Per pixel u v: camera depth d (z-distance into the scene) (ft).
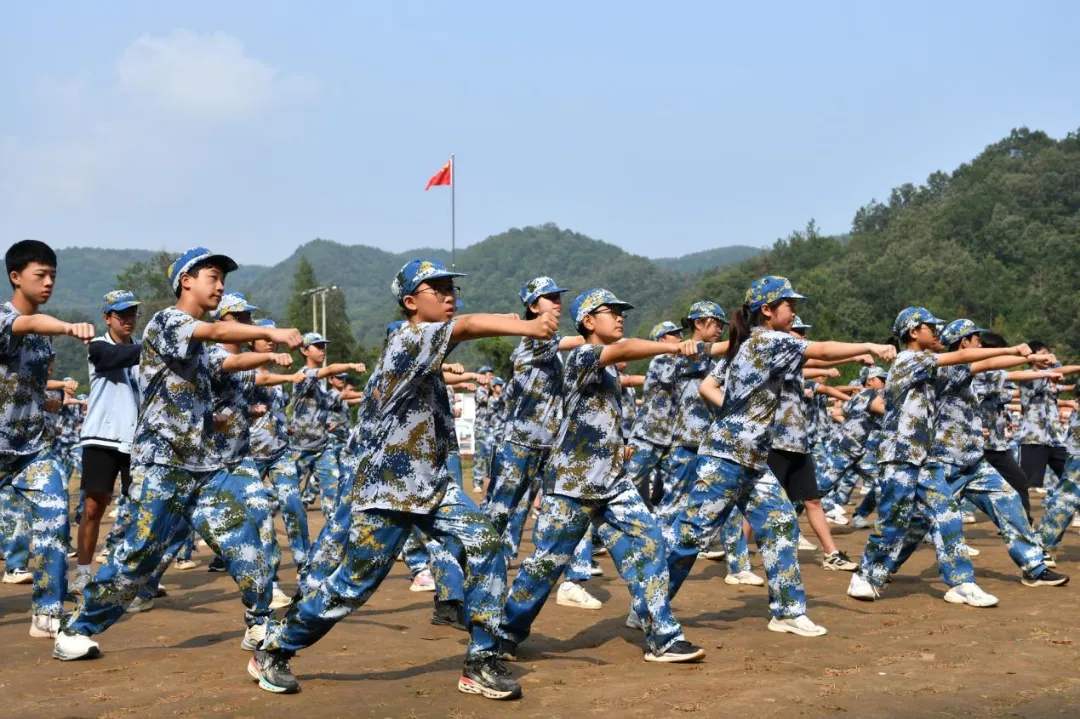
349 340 215.51
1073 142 440.04
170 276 19.92
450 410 17.43
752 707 16.19
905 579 30.50
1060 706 16.25
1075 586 28.71
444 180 124.06
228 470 21.06
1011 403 52.80
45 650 21.04
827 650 20.80
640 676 18.56
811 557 35.55
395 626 23.97
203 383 19.97
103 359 27.32
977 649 20.67
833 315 285.23
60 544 22.41
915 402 26.53
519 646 21.44
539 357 27.27
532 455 27.71
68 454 59.77
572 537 19.83
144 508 19.51
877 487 42.52
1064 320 248.73
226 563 20.61
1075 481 34.12
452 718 15.79
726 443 21.77
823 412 46.70
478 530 17.12
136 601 25.98
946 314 288.71
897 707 16.19
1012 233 347.77
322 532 17.67
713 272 482.69
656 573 19.86
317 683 18.12
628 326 636.48
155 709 16.40
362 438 17.51
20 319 20.70
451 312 17.61
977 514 51.31
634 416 37.50
